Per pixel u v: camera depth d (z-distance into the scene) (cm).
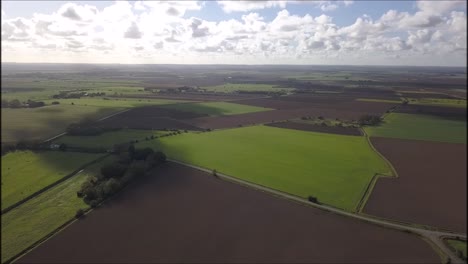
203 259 5131
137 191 7456
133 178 8031
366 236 5722
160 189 7556
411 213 6469
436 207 6706
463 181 8056
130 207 6712
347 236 5722
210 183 7900
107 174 7925
